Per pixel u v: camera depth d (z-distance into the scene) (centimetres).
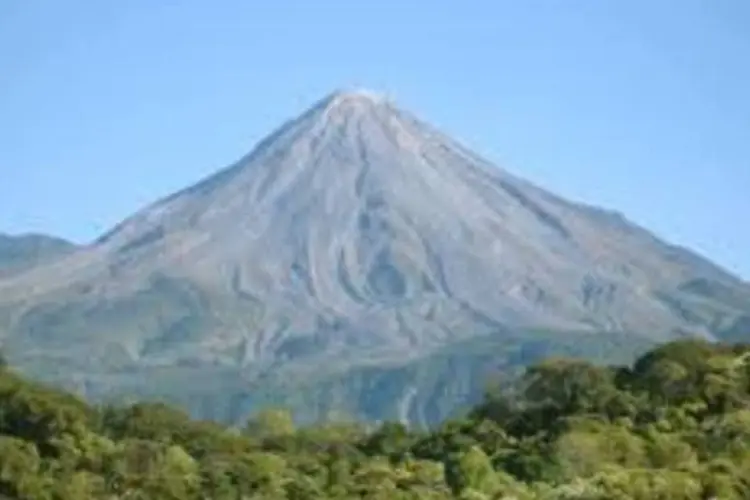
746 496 14688
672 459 16112
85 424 18488
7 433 17962
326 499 15962
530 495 15400
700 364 19925
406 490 16162
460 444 18412
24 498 15662
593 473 15650
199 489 16350
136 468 16862
